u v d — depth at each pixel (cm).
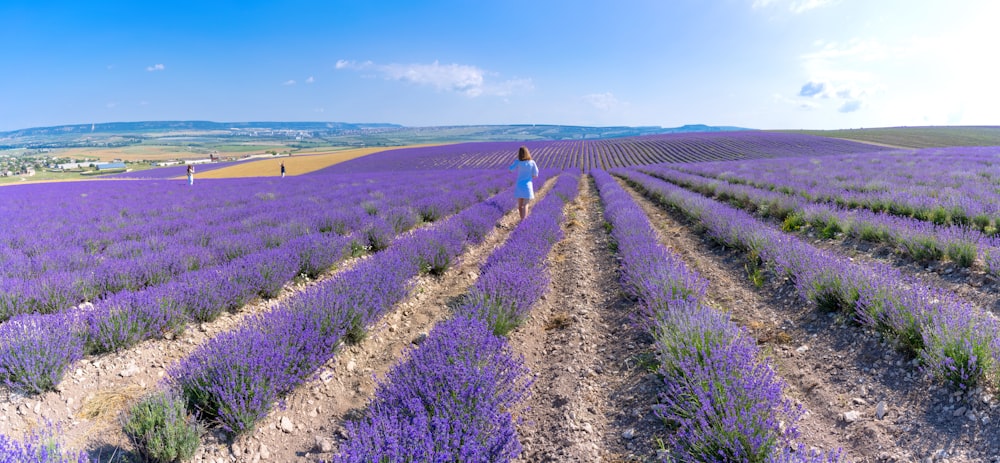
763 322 457
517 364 366
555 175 3428
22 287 489
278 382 339
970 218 720
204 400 313
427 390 300
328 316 424
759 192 1301
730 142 7200
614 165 5175
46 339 350
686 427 286
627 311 512
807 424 294
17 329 361
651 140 8981
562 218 1152
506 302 478
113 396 340
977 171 1531
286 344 367
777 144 6444
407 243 718
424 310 552
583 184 2780
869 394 313
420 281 662
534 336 475
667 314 417
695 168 2970
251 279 561
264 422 325
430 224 1109
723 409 270
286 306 452
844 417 295
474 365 333
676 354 344
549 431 313
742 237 721
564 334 470
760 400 278
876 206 952
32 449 245
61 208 1575
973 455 245
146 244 784
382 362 422
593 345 440
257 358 334
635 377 367
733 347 331
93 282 556
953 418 273
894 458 254
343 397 366
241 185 2742
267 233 848
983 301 441
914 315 342
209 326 477
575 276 671
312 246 703
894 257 625
